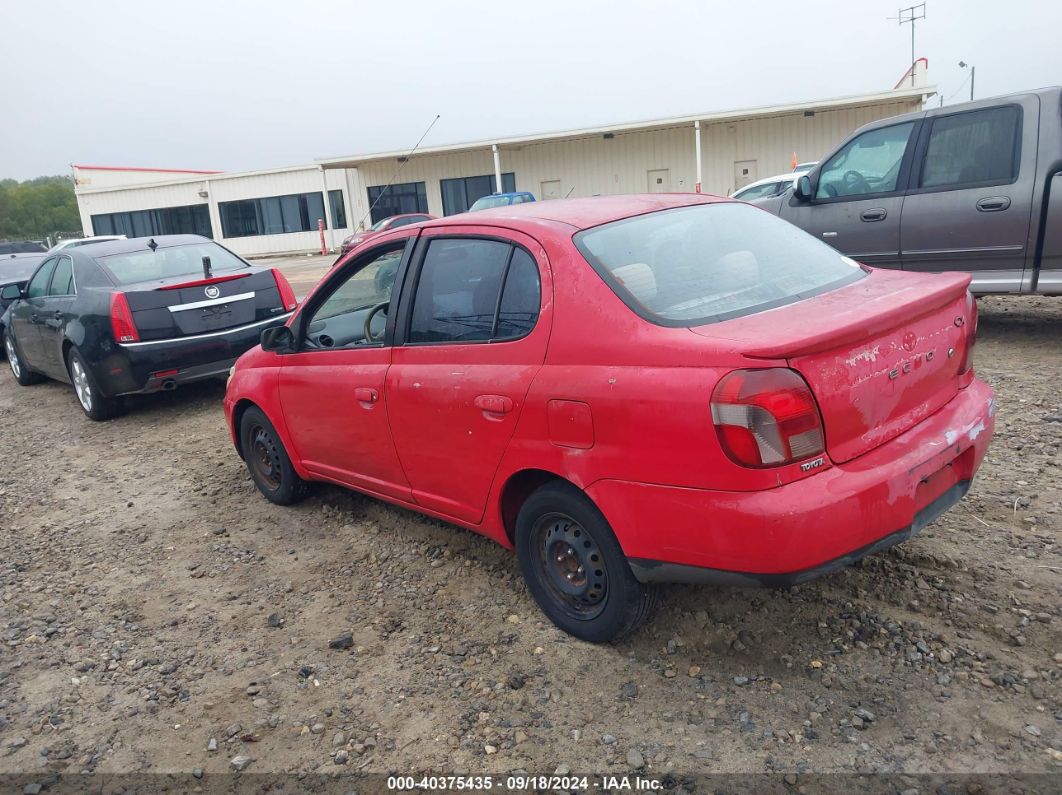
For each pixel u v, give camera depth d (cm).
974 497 410
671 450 262
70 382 830
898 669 290
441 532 449
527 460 314
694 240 333
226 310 752
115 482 600
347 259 423
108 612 397
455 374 342
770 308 288
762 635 317
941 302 296
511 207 375
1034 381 586
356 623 366
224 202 3853
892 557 359
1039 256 648
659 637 324
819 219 770
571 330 298
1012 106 651
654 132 3108
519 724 286
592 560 311
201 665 344
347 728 294
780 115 2925
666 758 262
